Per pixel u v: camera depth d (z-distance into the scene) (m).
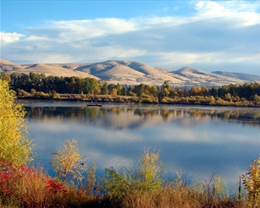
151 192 7.93
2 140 10.07
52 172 15.42
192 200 7.82
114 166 18.89
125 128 37.28
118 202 7.72
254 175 7.62
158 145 27.48
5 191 7.48
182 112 62.72
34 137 28.33
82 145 25.88
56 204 7.66
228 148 27.25
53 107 62.94
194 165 20.84
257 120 49.84
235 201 8.06
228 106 84.38
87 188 9.45
